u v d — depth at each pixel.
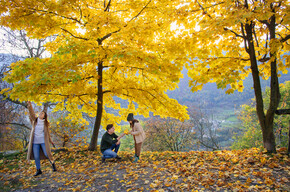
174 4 5.52
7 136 15.92
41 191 3.68
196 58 5.15
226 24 3.98
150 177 3.94
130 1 5.57
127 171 4.41
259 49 5.77
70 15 5.72
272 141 4.79
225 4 4.59
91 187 3.73
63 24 5.79
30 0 4.73
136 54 4.65
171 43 4.99
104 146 5.36
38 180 4.25
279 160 4.21
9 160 5.99
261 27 5.68
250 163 4.28
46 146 4.60
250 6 4.75
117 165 5.04
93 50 4.40
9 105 11.65
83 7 5.68
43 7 5.01
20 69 4.54
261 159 4.28
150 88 6.57
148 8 5.71
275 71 4.71
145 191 3.34
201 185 3.36
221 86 4.38
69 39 4.84
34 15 5.07
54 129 9.22
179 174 3.98
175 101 6.44
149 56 5.00
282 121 17.41
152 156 5.80
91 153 6.45
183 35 5.05
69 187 3.81
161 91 6.62
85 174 4.52
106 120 7.84
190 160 4.98
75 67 4.89
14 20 4.98
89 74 6.61
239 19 3.71
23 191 3.69
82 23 5.88
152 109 7.04
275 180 3.25
